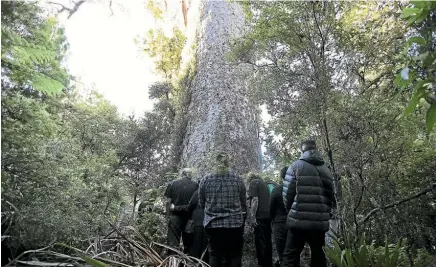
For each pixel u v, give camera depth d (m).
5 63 3.51
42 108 3.84
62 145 3.94
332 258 3.09
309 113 3.77
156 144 7.79
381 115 3.35
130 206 5.97
